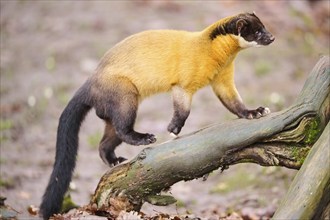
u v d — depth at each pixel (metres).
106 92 9.71
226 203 13.01
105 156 10.52
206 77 9.60
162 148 8.77
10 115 18.39
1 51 22.89
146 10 25.42
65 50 22.53
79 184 14.09
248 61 21.25
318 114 8.33
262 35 9.55
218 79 9.77
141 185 8.91
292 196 7.45
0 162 15.12
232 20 9.54
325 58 8.77
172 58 9.61
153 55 9.65
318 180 7.41
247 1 26.14
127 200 9.00
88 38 23.28
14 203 12.30
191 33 9.83
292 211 7.35
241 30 9.48
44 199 9.83
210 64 9.55
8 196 12.87
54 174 9.93
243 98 18.23
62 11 26.11
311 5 27.17
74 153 10.05
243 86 19.45
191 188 14.30
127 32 23.39
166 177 8.80
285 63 21.11
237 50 9.68
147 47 9.70
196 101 19.02
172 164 8.68
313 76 8.59
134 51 9.71
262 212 11.99
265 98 18.08
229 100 9.80
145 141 9.66
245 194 13.34
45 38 23.80
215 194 13.76
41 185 13.83
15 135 17.06
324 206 7.46
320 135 8.10
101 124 17.97
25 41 23.70
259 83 19.64
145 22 24.05
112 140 10.48
